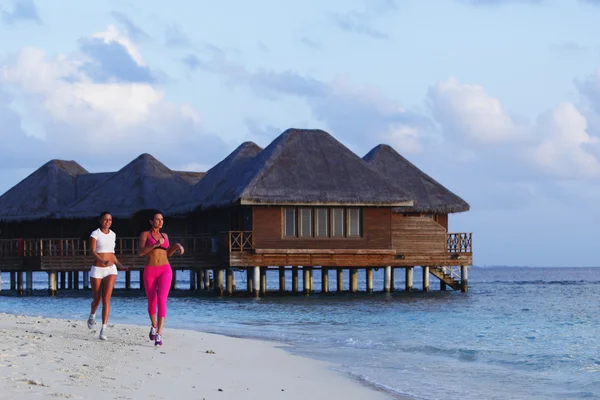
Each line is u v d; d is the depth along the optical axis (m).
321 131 38.69
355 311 26.89
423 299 35.03
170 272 13.09
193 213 41.41
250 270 37.56
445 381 11.73
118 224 42.78
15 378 8.67
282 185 35.34
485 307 29.52
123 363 10.63
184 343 14.05
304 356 14.30
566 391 11.04
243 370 11.49
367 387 10.78
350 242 36.00
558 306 30.55
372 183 36.59
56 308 28.23
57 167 47.84
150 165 46.28
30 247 38.88
